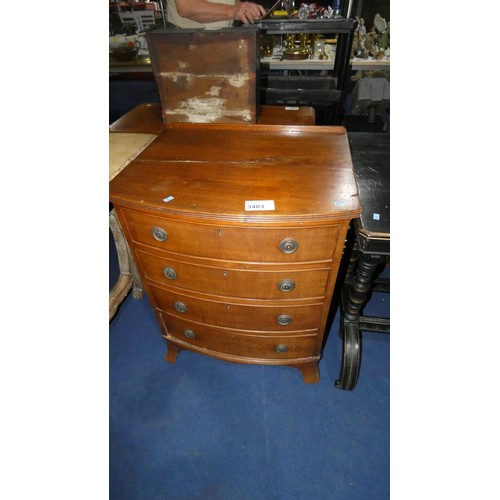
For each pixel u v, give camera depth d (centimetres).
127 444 146
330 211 95
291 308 125
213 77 136
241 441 146
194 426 151
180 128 151
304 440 146
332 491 131
